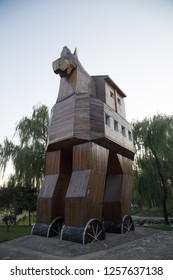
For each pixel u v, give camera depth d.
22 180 26.52
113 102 18.84
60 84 18.34
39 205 15.95
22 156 25.45
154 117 27.36
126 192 18.09
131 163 19.95
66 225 13.21
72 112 15.49
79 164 14.50
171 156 24.53
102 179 14.66
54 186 15.55
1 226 23.92
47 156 17.45
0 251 11.52
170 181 27.95
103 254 10.63
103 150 15.54
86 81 17.77
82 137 14.50
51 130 16.73
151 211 40.53
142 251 11.37
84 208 12.62
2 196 26.48
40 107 28.50
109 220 17.19
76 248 11.13
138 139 27.12
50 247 11.74
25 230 19.91
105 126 15.39
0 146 27.53
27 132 26.98
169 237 16.06
